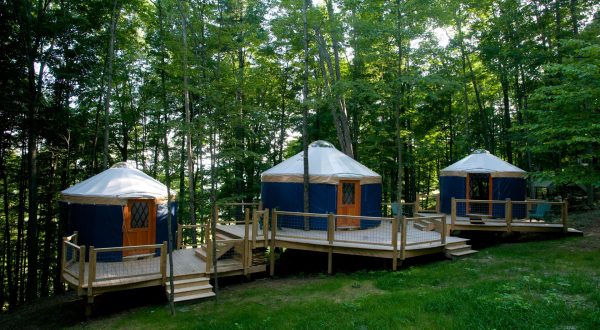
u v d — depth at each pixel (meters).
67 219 10.88
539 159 18.95
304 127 12.34
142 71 17.42
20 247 16.84
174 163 8.20
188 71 8.15
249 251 10.16
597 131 9.21
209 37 8.77
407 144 20.69
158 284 8.52
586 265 8.45
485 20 20.19
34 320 9.06
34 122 13.51
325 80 15.13
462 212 15.09
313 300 7.62
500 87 24.19
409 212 22.19
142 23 17.52
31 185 13.34
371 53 11.29
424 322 5.73
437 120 23.06
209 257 9.23
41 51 14.17
